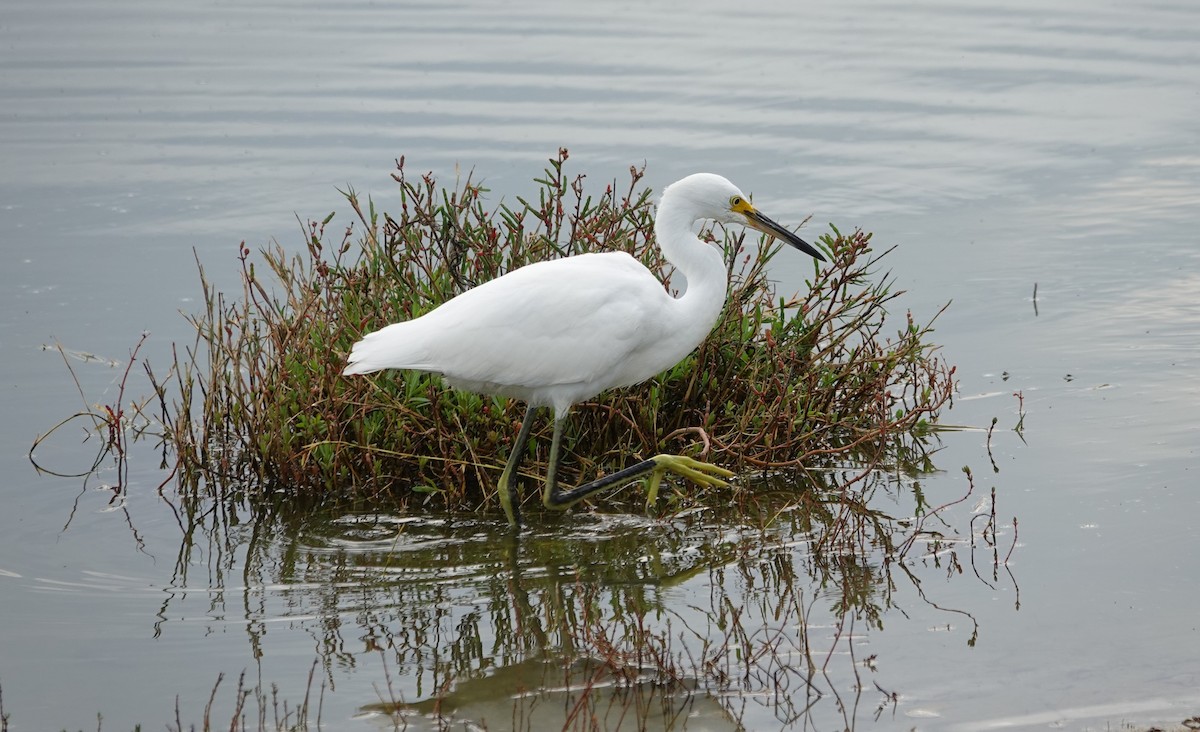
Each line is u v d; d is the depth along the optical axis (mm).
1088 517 10391
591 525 10852
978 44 25875
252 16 28422
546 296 10320
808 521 10758
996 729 7516
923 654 8430
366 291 12133
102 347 14250
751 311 12688
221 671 8461
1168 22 27141
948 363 13891
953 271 16219
